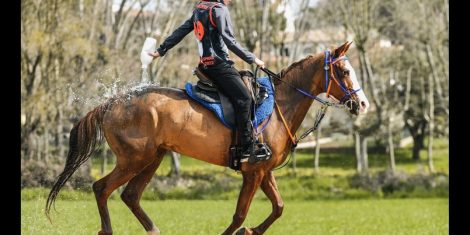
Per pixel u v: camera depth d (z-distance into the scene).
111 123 8.62
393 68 45.50
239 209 8.77
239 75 8.63
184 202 23.41
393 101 46.72
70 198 11.25
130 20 36.66
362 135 40.47
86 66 29.66
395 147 49.94
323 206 24.61
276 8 33.97
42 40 28.06
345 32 38.56
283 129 8.81
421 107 47.69
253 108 8.66
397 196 33.38
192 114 8.58
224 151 8.65
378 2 40.22
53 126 32.00
